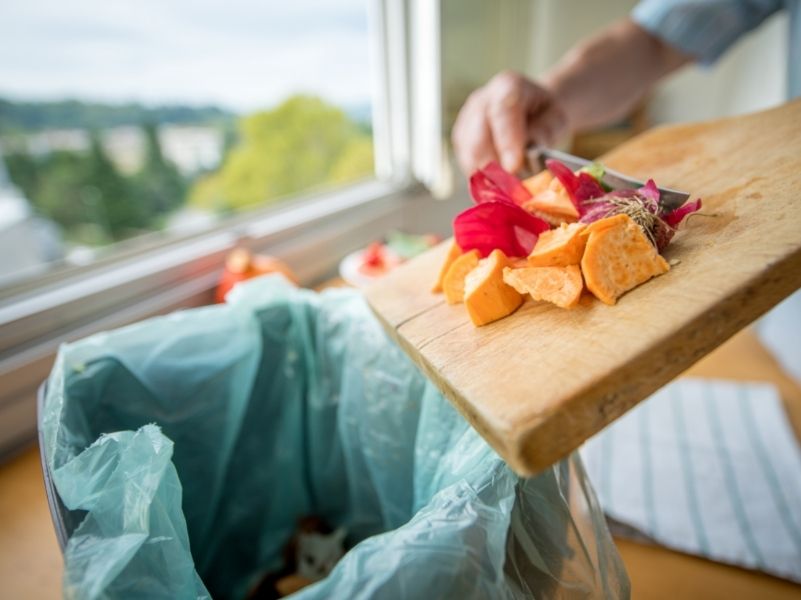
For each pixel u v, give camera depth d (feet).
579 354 0.68
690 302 0.69
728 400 1.66
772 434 1.51
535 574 0.73
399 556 0.60
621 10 2.79
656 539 1.23
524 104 1.51
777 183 0.89
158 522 0.71
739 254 0.74
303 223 2.03
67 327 1.46
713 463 1.43
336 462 1.33
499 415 0.62
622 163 1.14
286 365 1.26
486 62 2.40
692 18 1.93
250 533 1.33
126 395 1.04
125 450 0.75
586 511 0.84
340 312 1.22
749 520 1.26
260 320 1.20
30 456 1.39
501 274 0.83
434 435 0.96
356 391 1.17
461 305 0.92
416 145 2.36
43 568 1.10
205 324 1.14
